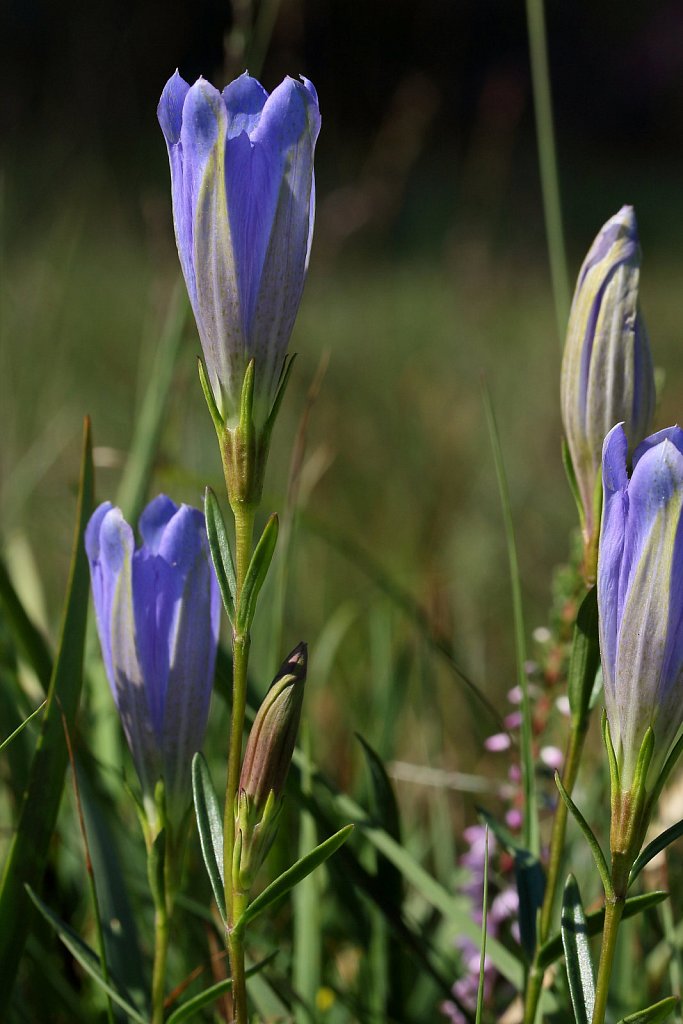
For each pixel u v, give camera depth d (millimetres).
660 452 388
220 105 393
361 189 1284
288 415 1146
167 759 425
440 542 933
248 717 482
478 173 2109
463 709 692
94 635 535
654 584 391
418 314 1738
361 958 502
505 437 1251
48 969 474
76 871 521
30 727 500
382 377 1401
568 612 473
